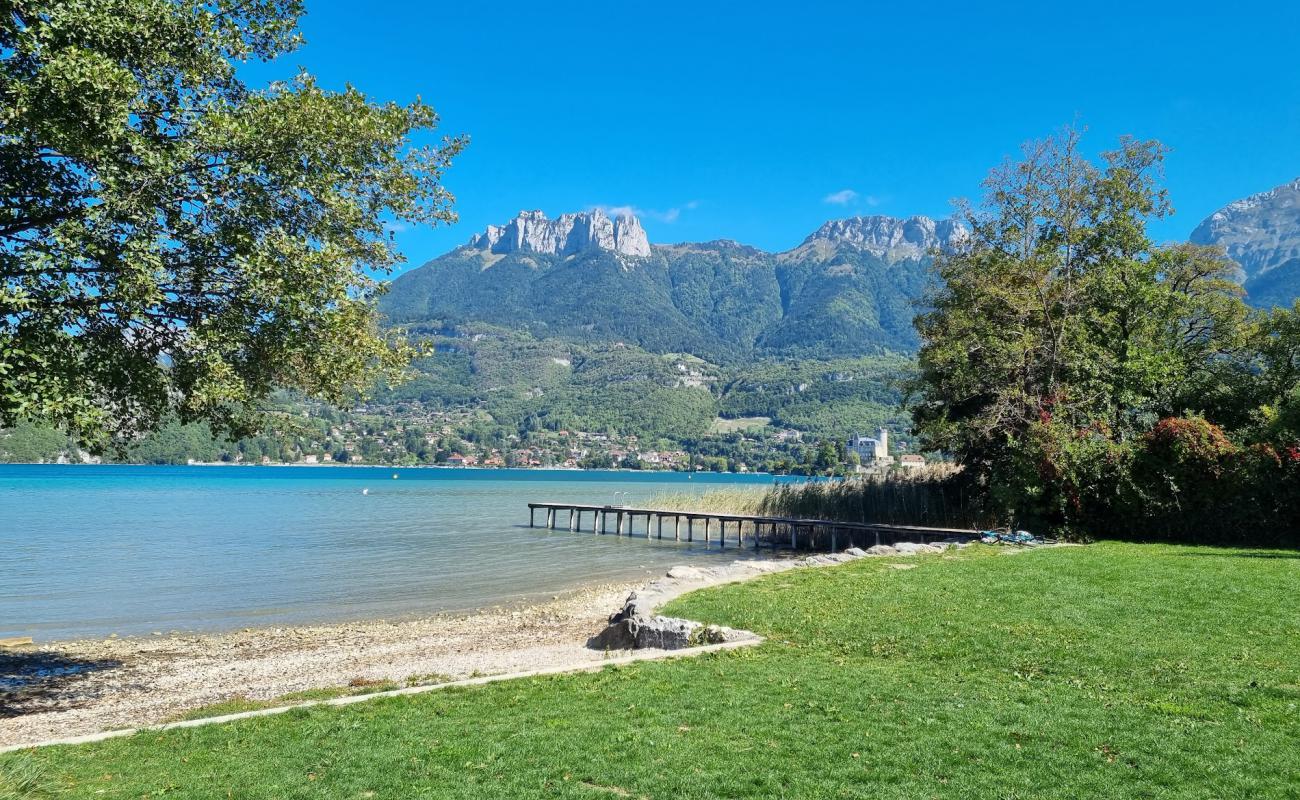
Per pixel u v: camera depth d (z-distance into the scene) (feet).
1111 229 101.19
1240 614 38.40
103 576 88.89
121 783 22.16
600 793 20.12
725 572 61.77
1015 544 76.89
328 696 36.09
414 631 60.44
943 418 97.19
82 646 55.67
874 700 27.53
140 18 32.14
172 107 33.42
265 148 35.14
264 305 35.35
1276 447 76.13
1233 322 101.60
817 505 127.44
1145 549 68.85
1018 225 105.40
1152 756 21.67
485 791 20.48
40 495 243.60
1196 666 30.14
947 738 23.39
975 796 19.40
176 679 44.98
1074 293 94.73
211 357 33.58
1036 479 84.48
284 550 115.55
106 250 30.91
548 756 22.89
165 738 26.66
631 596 53.26
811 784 20.29
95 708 38.27
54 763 24.06
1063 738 23.21
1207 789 19.49
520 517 191.42
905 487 119.75
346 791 20.85
